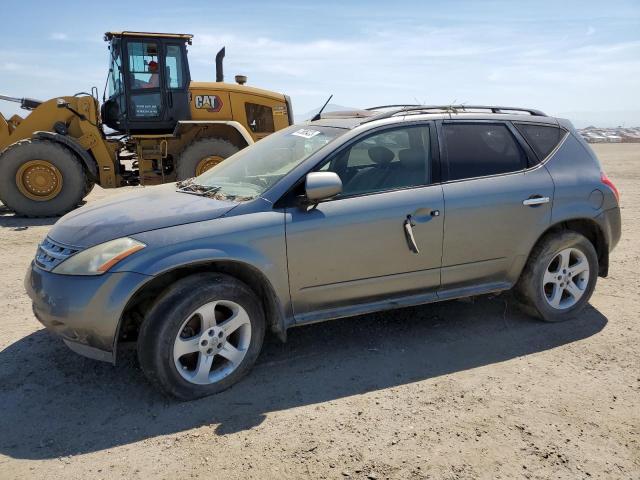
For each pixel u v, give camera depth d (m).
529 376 3.64
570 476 2.64
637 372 3.68
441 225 3.96
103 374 3.70
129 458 2.80
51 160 9.83
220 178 4.23
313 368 3.79
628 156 22.19
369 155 3.89
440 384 3.55
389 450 2.85
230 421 3.14
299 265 3.60
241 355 3.53
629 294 5.22
